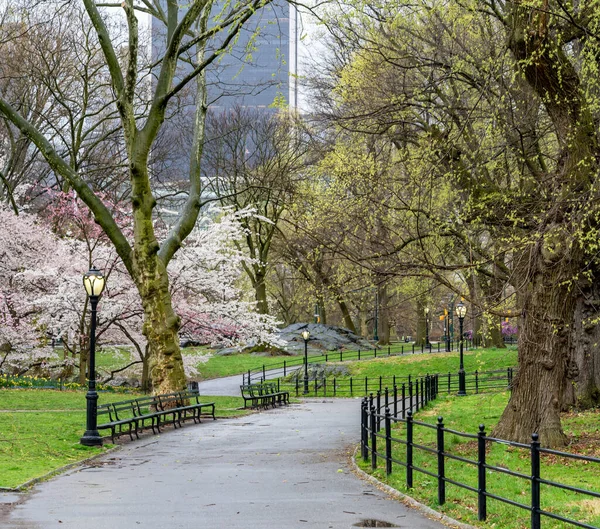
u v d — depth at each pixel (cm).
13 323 3406
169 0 2638
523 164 1719
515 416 1612
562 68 1450
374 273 1702
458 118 1802
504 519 949
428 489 1165
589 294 2233
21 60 3572
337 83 2427
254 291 5978
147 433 2114
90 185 4491
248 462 1545
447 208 1878
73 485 1242
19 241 3453
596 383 2272
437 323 9669
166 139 4688
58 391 3077
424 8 1627
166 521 944
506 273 1891
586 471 1330
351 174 1873
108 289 3303
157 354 2480
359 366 4547
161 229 3762
